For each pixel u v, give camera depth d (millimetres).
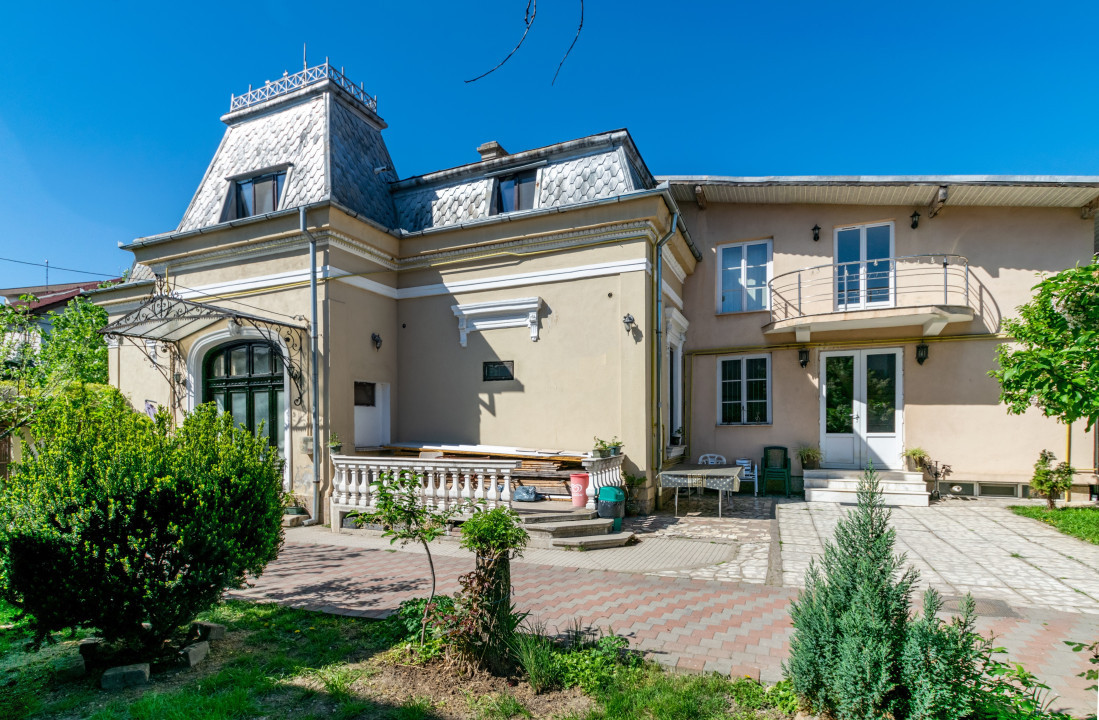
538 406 10477
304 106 12016
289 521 9492
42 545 3795
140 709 3439
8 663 4246
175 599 4027
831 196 12203
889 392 12273
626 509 9836
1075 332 5074
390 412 11391
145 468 4043
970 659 3125
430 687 3826
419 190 12492
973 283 11734
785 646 4449
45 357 8117
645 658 4223
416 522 4473
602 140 10852
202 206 12320
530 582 6176
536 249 10609
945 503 11016
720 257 13664
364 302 10852
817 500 11484
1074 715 3447
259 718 3453
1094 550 7586
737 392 13414
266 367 10836
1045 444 11203
